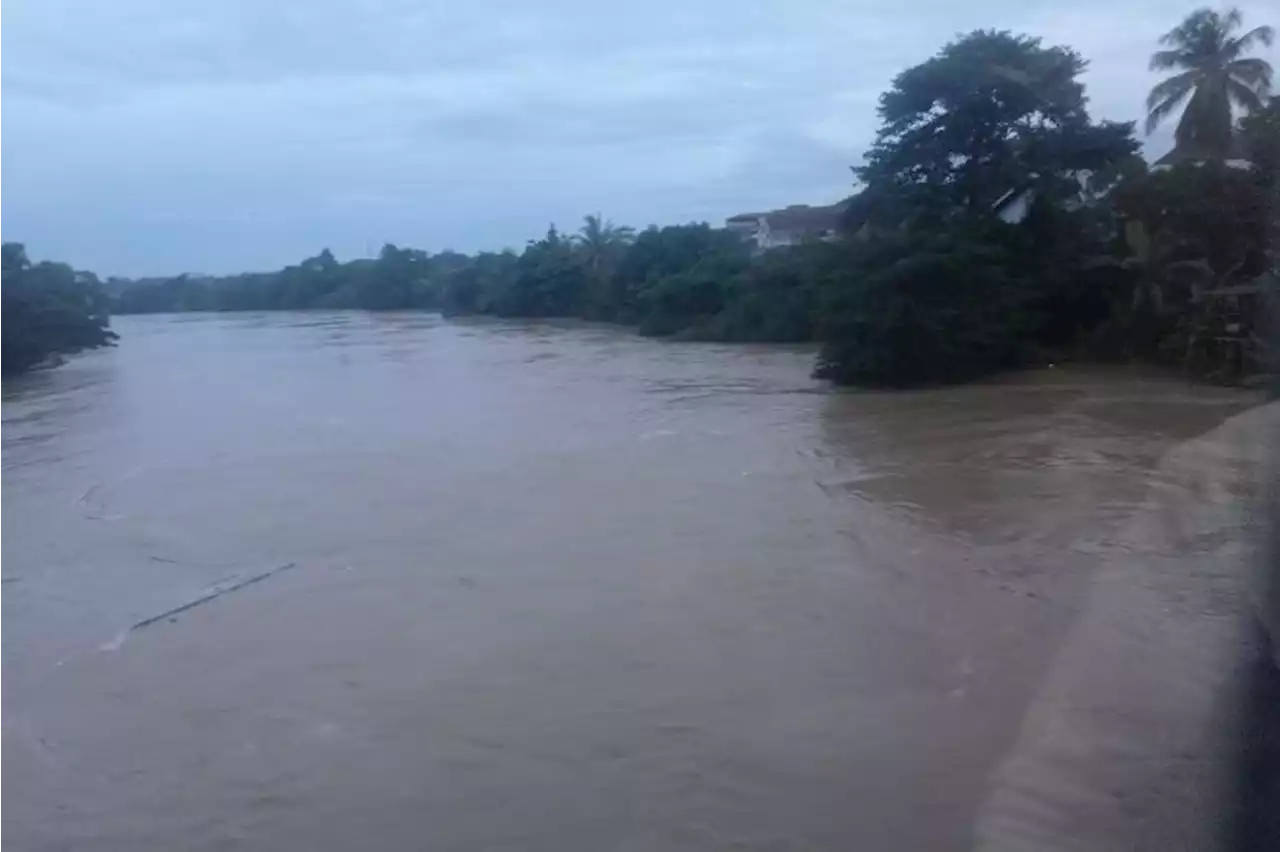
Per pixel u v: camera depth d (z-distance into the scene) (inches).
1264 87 1347.2
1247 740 295.6
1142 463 719.1
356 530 637.3
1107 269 1300.4
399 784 335.0
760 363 1540.4
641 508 658.8
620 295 2443.4
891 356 1207.6
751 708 371.9
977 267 1242.0
